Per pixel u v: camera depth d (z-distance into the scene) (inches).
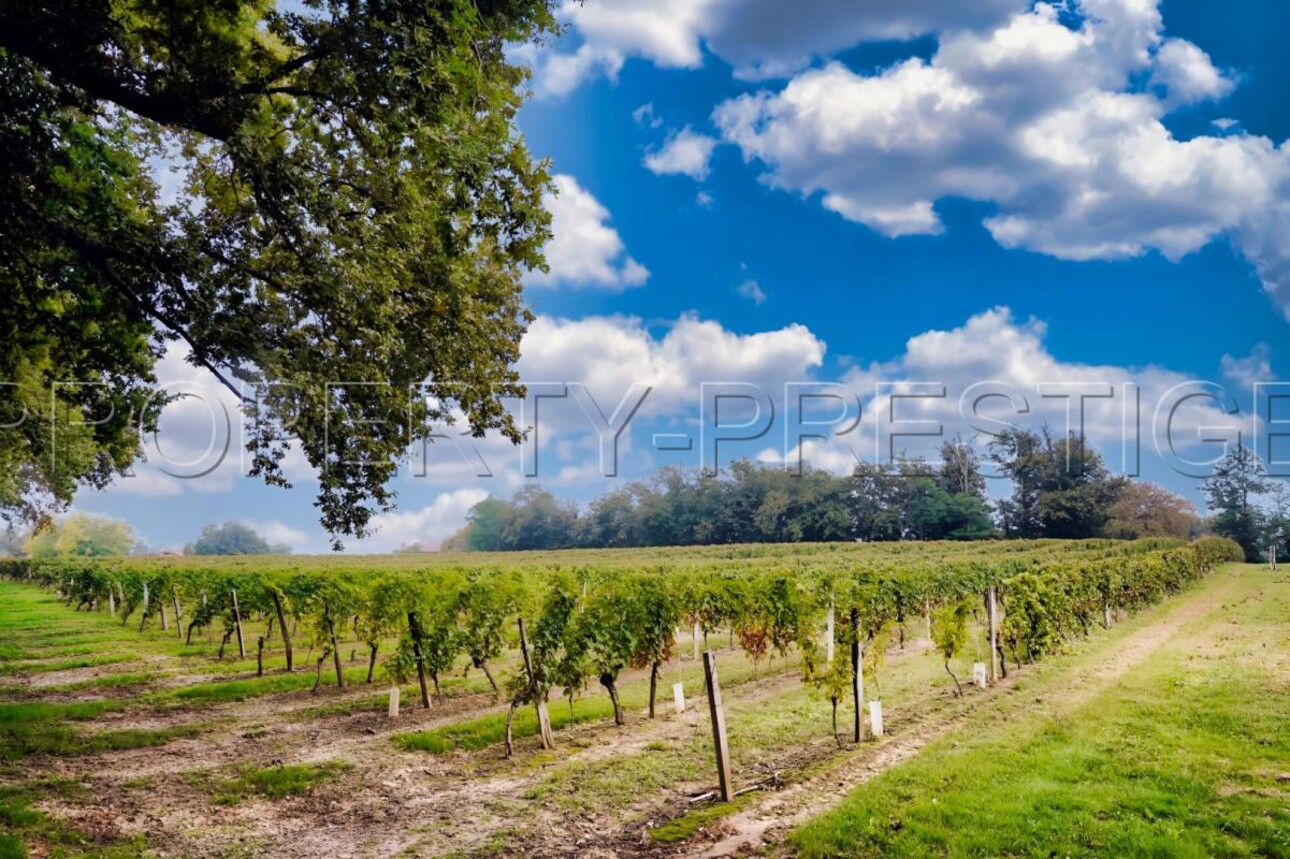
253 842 286.2
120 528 5885.8
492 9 398.9
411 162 421.4
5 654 812.6
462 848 274.8
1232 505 3516.2
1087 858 232.2
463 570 1362.0
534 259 430.0
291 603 695.1
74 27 345.1
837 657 414.6
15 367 536.7
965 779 309.0
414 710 526.0
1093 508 3649.1
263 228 461.7
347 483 465.7
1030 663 636.7
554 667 420.2
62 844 277.6
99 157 409.1
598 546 4987.7
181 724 484.7
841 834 255.9
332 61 382.9
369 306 435.5
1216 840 245.0
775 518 4274.1
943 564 1131.3
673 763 368.8
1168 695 473.4
